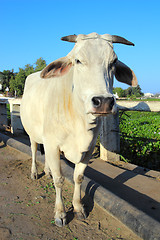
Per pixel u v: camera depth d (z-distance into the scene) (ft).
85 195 11.32
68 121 8.55
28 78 14.32
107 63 7.04
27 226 8.75
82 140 8.47
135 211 8.52
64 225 8.91
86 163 9.50
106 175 13.73
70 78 8.66
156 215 9.34
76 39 7.59
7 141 21.17
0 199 10.85
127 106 15.39
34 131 11.54
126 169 15.24
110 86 7.12
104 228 8.77
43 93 10.32
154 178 13.46
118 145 16.76
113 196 9.71
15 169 15.01
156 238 7.18
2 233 8.25
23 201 10.72
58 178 9.24
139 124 26.07
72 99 8.27
